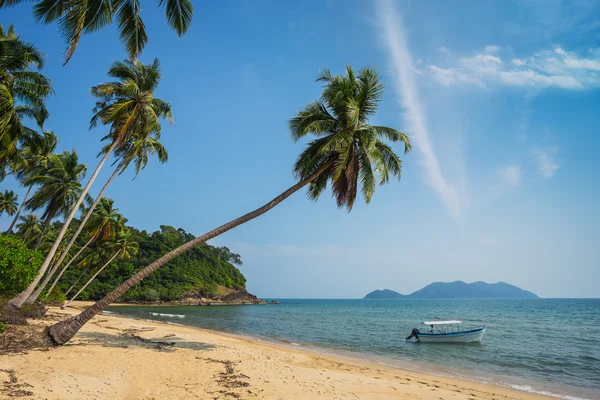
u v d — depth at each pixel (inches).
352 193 652.1
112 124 882.8
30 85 780.0
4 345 523.5
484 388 575.2
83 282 3644.2
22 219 1943.9
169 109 997.2
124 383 410.3
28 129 890.7
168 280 4352.9
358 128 647.8
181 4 522.3
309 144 699.4
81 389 358.9
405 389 487.5
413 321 2135.8
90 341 665.6
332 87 647.8
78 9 398.6
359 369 655.8
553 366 811.4
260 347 852.6
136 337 785.6
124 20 524.4
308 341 1159.6
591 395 566.3
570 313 3174.2
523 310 3828.7
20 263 814.5
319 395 416.2
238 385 430.9
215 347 740.0
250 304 5408.5
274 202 642.8
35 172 1172.5
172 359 559.5
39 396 318.7
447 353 960.3
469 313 3233.3
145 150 996.6
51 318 968.9
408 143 663.1
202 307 3991.1
